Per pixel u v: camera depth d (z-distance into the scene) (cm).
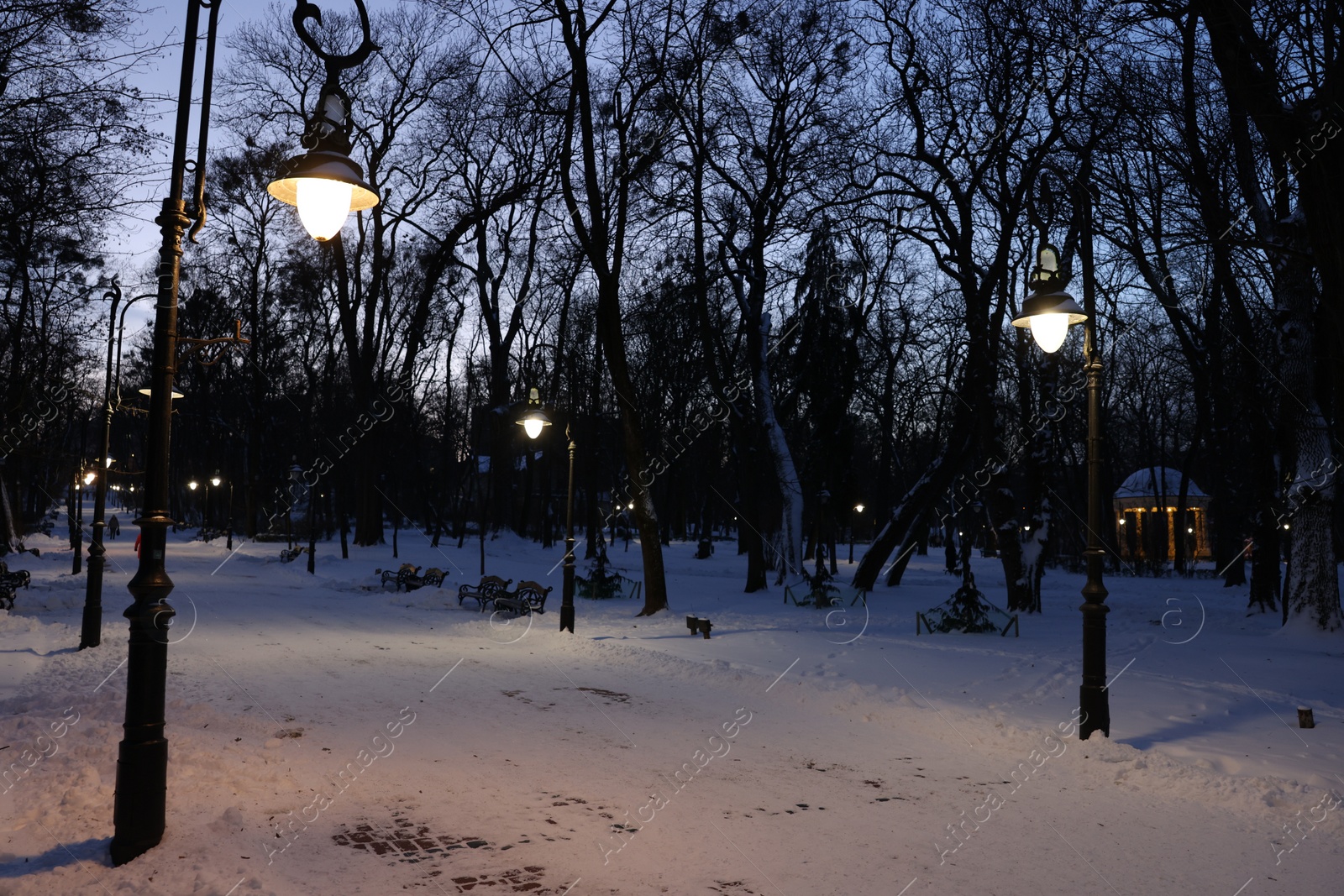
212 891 502
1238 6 1280
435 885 537
